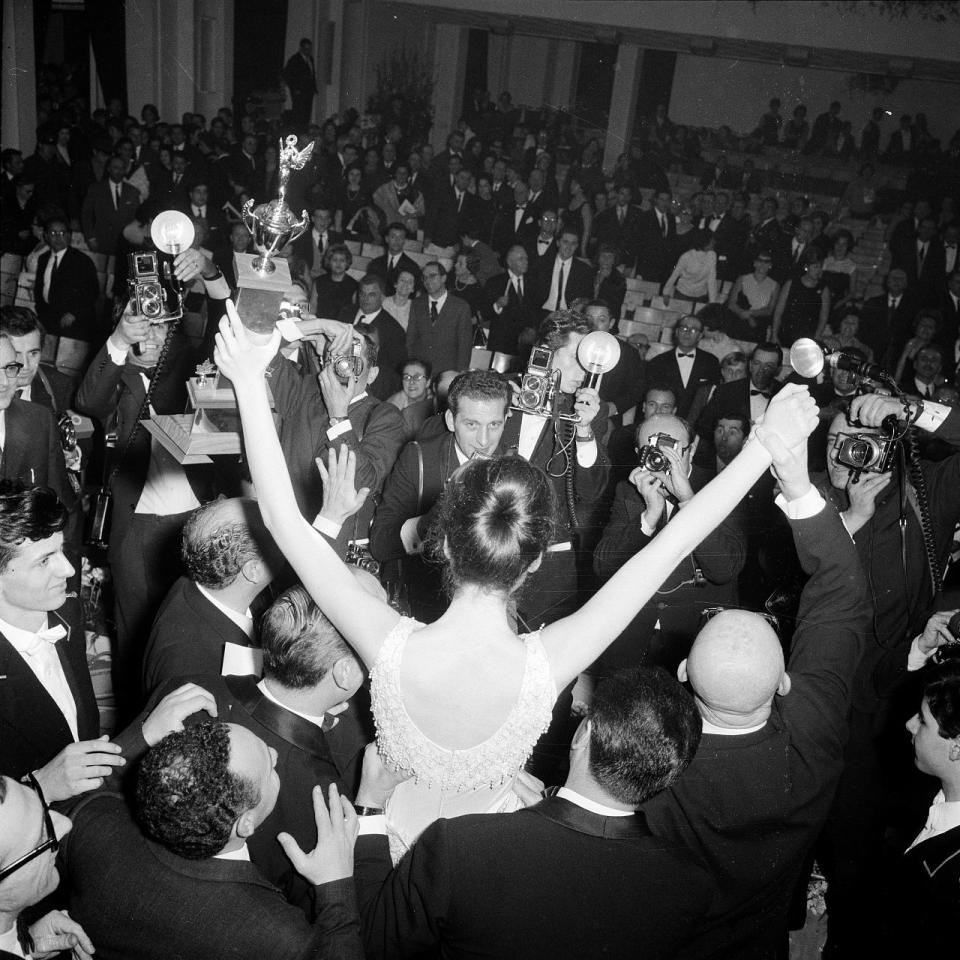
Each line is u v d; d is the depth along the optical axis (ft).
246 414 4.44
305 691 5.92
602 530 11.18
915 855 6.45
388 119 47.70
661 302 31.60
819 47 35.42
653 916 5.25
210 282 11.04
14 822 5.04
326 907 5.25
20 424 10.40
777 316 30.53
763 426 4.79
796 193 43.65
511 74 52.26
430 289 24.84
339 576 4.81
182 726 5.96
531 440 10.80
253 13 43.68
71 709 7.89
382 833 6.04
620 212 33.55
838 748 6.53
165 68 42.52
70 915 5.43
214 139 36.94
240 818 5.16
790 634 10.14
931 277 30.35
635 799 5.37
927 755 6.68
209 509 7.20
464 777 4.91
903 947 6.42
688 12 37.32
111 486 11.79
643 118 47.91
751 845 6.21
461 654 4.83
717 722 6.33
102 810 5.65
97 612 13.33
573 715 10.46
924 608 9.67
